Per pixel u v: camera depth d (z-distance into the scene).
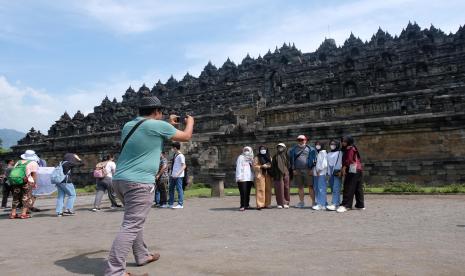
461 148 27.05
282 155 17.84
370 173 30.12
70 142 70.31
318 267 6.96
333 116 42.75
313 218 13.68
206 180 36.88
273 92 60.97
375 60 57.44
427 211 14.44
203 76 90.12
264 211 16.52
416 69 49.00
